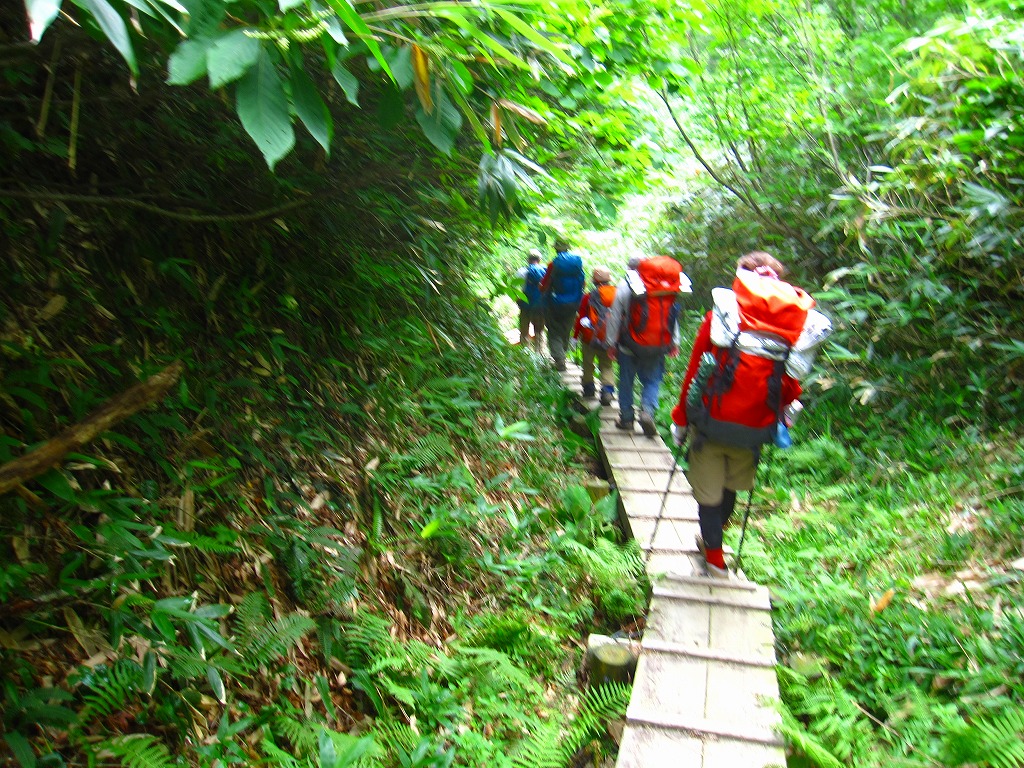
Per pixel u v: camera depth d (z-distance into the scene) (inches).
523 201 174.9
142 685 88.7
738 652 128.0
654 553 169.0
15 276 109.1
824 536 175.8
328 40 67.2
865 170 279.4
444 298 234.1
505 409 225.8
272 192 152.2
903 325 228.7
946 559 154.6
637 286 237.5
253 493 126.0
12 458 92.1
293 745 104.3
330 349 165.6
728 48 287.1
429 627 139.3
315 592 121.8
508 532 173.8
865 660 131.3
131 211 131.3
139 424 109.6
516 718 120.8
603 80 168.2
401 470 156.7
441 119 75.1
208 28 58.9
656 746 105.5
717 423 141.5
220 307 140.8
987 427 203.3
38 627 89.0
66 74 115.0
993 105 205.5
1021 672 117.6
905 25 283.7
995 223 203.9
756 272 146.1
